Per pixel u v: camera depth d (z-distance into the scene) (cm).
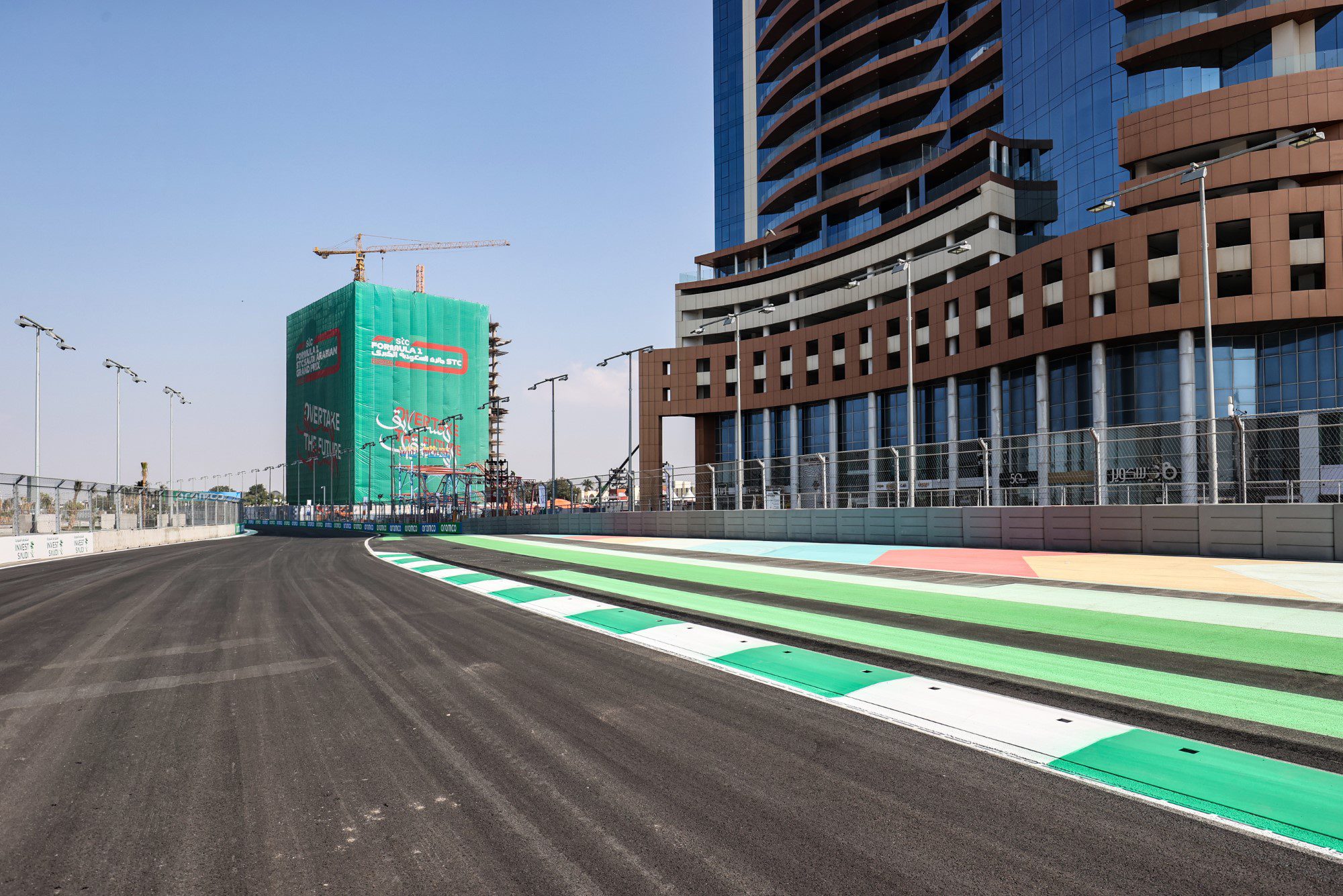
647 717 601
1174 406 3625
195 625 1080
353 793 460
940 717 584
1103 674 693
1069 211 4294
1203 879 340
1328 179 3450
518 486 5191
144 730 588
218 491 13262
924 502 2522
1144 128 3784
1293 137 1986
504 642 918
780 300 7062
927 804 428
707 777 475
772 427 6681
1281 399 3453
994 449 2184
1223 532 1666
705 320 7406
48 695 696
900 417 5534
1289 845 371
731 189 8475
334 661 823
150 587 1627
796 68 6788
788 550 2314
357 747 543
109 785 479
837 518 2548
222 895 344
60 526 3077
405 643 918
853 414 5953
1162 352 3666
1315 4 3572
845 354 5891
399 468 11069
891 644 847
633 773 485
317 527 9831
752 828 402
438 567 1998
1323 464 1709
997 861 361
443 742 550
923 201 5528
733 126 8519
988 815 412
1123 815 409
